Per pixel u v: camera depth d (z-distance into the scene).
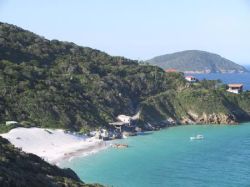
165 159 157.50
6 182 67.44
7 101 193.12
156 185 126.12
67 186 81.25
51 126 191.12
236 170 141.88
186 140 194.38
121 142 187.88
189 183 128.12
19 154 90.50
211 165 148.62
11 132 169.50
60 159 154.75
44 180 78.81
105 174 137.62
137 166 147.38
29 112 193.62
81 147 172.00
